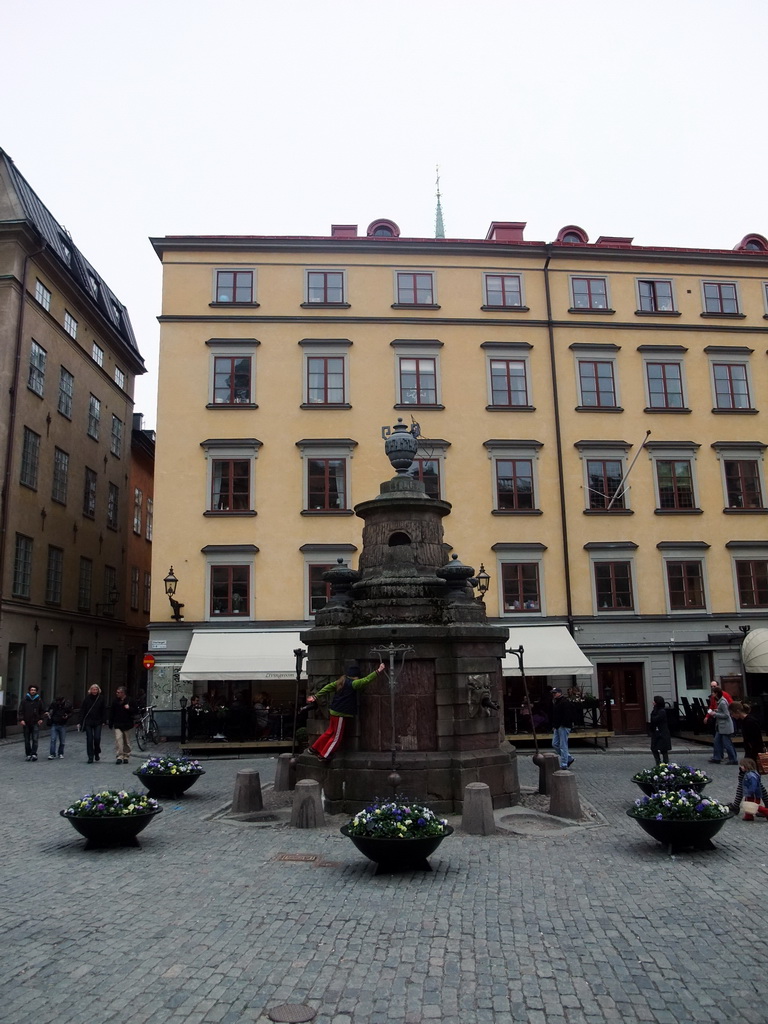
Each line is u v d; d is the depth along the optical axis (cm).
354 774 1327
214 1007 583
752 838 1143
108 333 4225
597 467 3198
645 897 848
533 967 655
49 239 3522
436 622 1377
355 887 890
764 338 3397
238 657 2741
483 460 3142
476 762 1333
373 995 602
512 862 1003
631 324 3312
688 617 3088
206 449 3036
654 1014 572
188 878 936
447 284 3275
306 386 3125
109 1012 575
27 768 2062
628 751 2441
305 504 3028
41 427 3403
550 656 2827
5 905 829
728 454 3262
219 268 3195
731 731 2077
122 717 2177
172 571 2812
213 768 2133
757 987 614
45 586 3416
